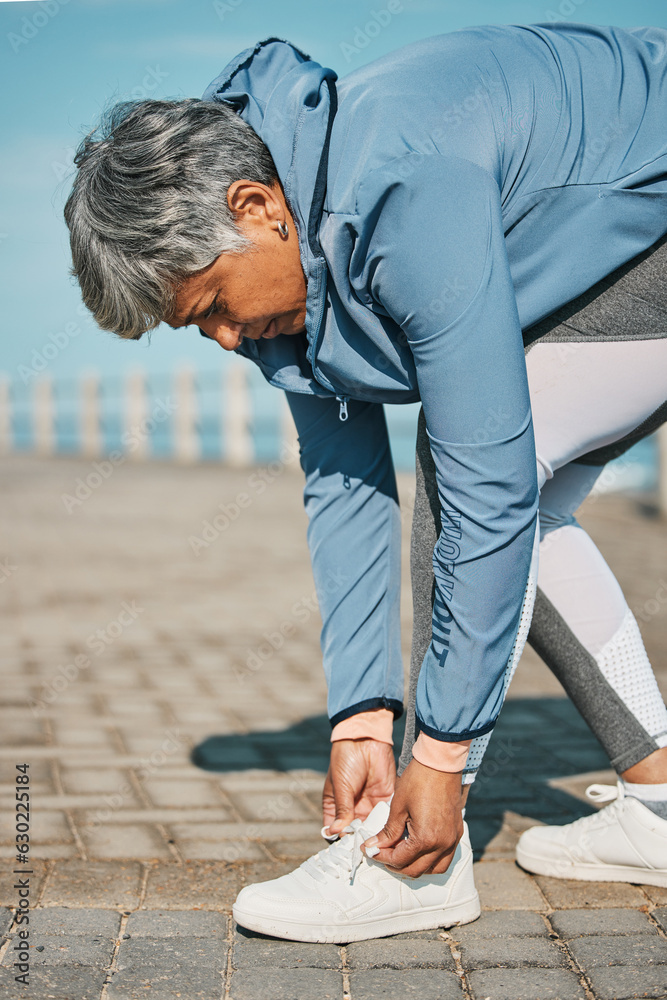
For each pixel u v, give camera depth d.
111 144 1.62
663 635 4.55
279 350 1.96
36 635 4.70
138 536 8.17
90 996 1.69
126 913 2.01
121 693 3.73
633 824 2.09
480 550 1.58
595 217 1.70
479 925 1.98
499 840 2.38
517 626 1.66
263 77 1.73
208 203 1.60
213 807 2.60
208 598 5.66
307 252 1.64
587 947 1.87
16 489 12.12
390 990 1.73
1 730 3.25
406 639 4.49
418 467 1.85
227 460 15.58
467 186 1.53
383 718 2.15
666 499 8.59
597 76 1.74
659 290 1.79
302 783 2.79
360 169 1.56
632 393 1.86
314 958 1.84
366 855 1.83
